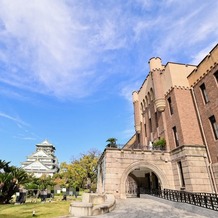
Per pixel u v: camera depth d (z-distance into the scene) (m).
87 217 9.12
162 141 20.78
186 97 20.22
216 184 15.81
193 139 18.14
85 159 44.41
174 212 10.68
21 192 17.55
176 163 18.59
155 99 22.73
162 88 22.86
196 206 10.41
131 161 18.88
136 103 31.94
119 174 18.09
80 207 9.59
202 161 17.06
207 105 17.97
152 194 18.06
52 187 30.89
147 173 24.62
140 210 11.23
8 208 13.05
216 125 16.92
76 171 42.81
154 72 23.84
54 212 10.72
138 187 23.41
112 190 17.33
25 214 10.23
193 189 15.76
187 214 10.15
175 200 13.46
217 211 8.95
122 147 19.53
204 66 18.75
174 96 20.16
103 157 20.42
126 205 13.23
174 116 19.94
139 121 30.33
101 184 21.44
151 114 25.83
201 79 19.12
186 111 19.42
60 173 45.22
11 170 19.62
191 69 22.34
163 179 18.62
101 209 10.09
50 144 89.00
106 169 18.05
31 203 16.19
